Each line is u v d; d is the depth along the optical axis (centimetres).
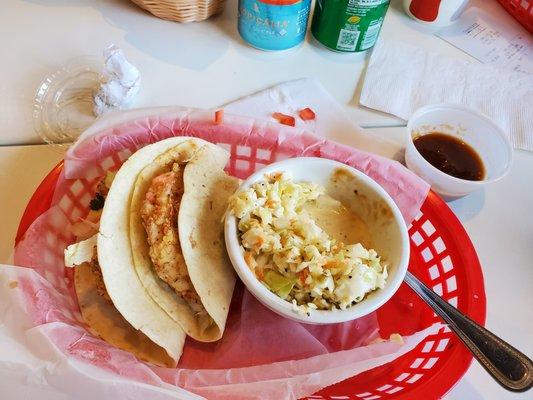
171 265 25
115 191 26
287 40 37
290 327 27
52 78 35
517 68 40
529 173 35
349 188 28
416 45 41
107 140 30
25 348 22
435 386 24
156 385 23
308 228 26
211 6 38
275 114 35
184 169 28
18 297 24
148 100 35
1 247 28
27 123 33
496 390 26
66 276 28
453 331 25
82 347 23
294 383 24
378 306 24
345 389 26
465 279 28
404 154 34
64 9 39
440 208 30
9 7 38
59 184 28
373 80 38
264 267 25
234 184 30
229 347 27
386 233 27
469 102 37
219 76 37
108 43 37
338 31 37
